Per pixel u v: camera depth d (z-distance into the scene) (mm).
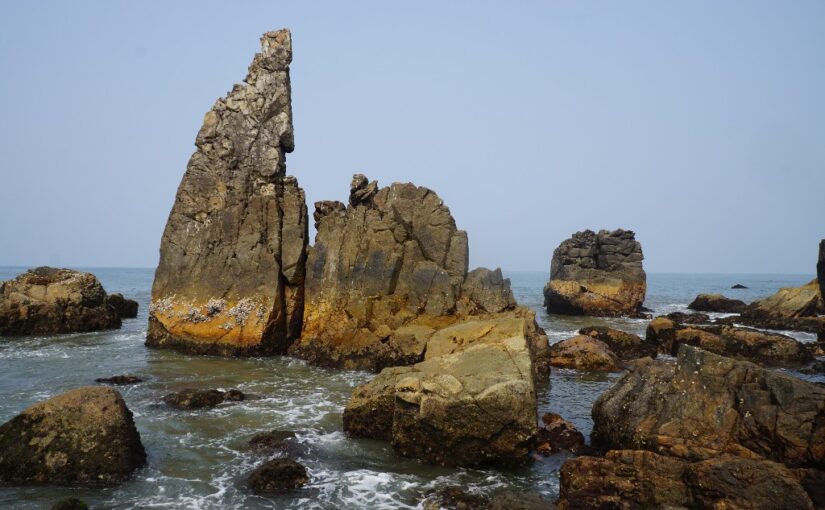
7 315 38844
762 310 53438
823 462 13625
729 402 15352
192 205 35219
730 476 12914
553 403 23750
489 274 33156
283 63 37094
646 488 13734
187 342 33219
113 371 27922
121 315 52406
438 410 16641
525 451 16562
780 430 14156
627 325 54188
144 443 17953
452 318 30969
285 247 34281
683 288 151125
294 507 14070
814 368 31141
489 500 14266
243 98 36656
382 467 16562
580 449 17859
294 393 24469
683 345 17094
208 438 18562
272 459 16844
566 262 70062
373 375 28062
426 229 33500
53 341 36875
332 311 32812
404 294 32281
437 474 16172
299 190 36438
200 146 36125
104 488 14789
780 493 12500
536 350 29953
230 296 33094
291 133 36812
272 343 32969
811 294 51500
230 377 27281
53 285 41531
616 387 18375
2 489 14516
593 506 13633
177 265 34469
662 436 15289
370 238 33312
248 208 34750
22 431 15539
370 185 36906
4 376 26625
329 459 17031
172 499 14312
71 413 15898
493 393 16438
